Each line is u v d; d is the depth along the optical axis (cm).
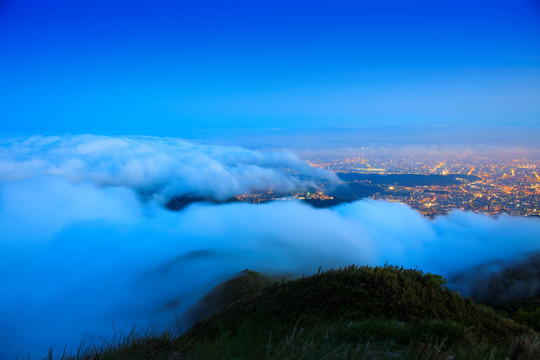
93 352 511
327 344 422
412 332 549
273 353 405
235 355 423
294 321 844
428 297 1005
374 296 979
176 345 548
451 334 543
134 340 530
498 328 941
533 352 406
